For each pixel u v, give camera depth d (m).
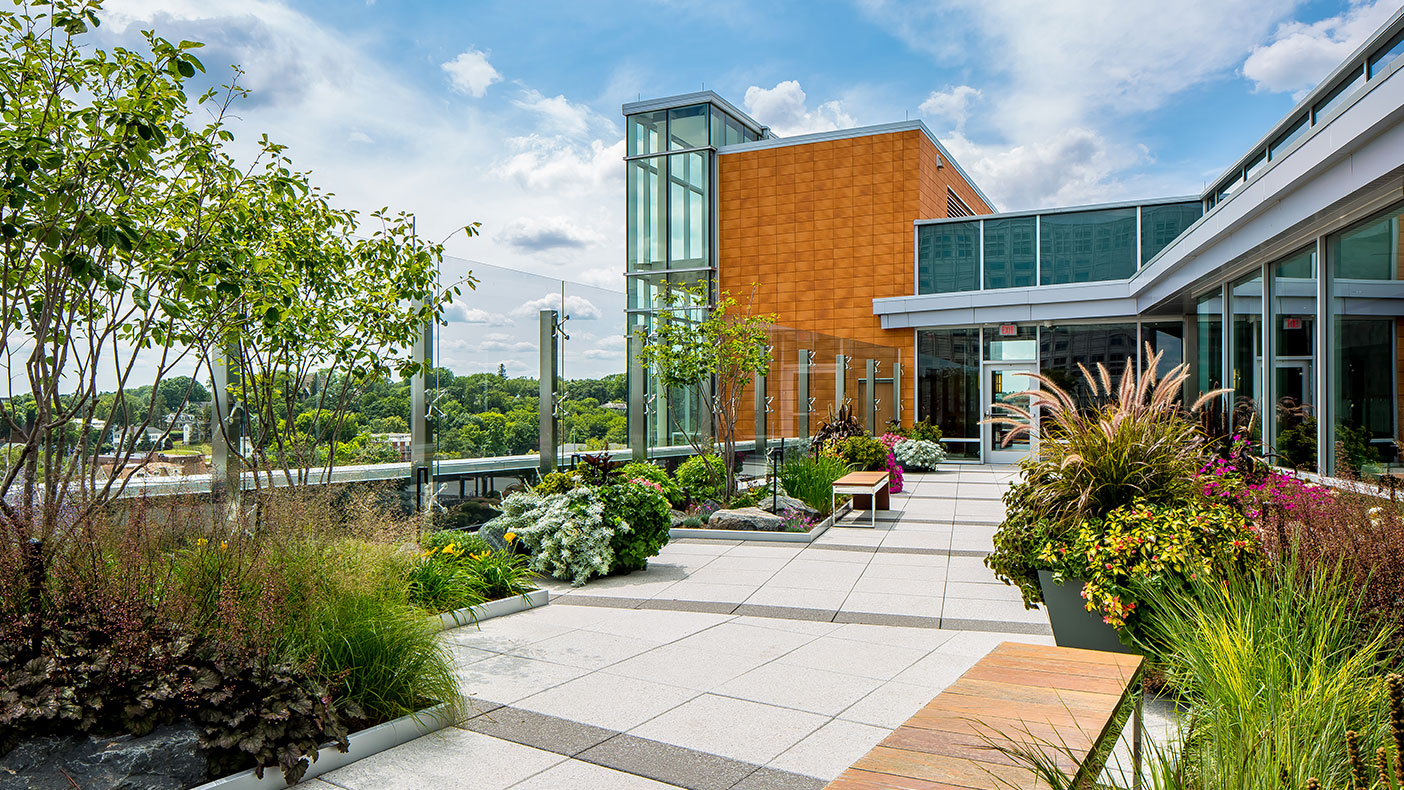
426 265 6.73
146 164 4.39
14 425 4.37
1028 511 5.12
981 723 2.58
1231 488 5.16
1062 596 4.77
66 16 4.00
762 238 22.30
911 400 21.64
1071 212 20.22
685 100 22.39
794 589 7.02
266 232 5.61
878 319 21.59
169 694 3.21
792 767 3.44
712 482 12.33
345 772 3.41
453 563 6.48
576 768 3.44
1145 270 15.79
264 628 3.64
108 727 3.18
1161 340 19.62
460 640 5.42
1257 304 11.38
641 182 23.02
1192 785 2.47
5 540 3.50
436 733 3.82
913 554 8.71
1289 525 4.62
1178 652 3.66
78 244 4.15
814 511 11.26
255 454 6.14
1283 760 2.36
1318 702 2.72
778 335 16.17
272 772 3.26
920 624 5.87
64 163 4.07
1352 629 3.45
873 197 21.58
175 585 3.82
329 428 6.91
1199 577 4.11
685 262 22.58
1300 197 8.45
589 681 4.57
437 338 8.75
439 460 8.76
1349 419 8.48
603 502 7.68
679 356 11.89
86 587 3.51
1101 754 2.50
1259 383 11.25
